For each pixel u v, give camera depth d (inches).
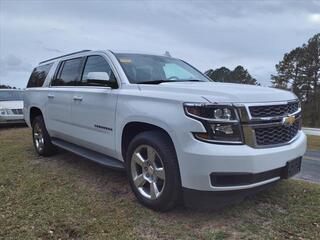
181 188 139.9
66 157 254.4
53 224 141.3
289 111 150.1
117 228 137.9
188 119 133.3
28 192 177.5
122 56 190.1
